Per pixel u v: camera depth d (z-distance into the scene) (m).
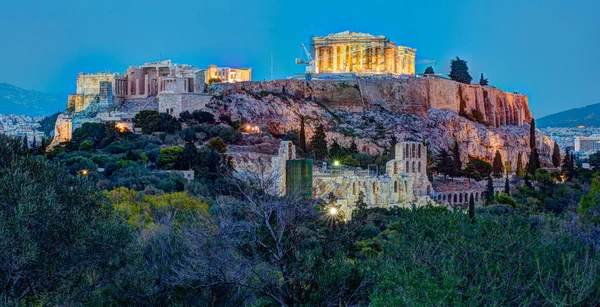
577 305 51.38
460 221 60.47
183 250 73.81
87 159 186.75
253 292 68.25
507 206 158.50
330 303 62.38
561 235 64.25
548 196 195.75
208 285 65.25
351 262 71.31
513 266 55.91
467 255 56.56
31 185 65.94
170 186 162.12
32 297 65.06
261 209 66.62
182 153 199.38
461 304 50.00
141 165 192.38
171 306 69.31
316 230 80.94
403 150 182.62
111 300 69.00
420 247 59.59
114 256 69.69
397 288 53.16
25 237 60.97
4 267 60.84
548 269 55.59
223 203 91.00
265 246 64.50
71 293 67.00
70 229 65.56
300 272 63.81
